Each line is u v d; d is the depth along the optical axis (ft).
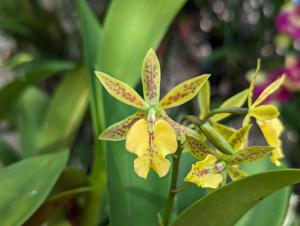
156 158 0.80
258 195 0.79
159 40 1.17
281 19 2.19
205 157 0.83
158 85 0.83
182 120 0.85
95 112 1.07
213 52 2.50
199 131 0.86
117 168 1.01
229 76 2.59
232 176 0.84
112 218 0.96
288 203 1.05
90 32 1.28
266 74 2.34
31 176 1.04
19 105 1.70
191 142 0.83
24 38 2.20
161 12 1.17
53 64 1.52
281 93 2.10
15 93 1.46
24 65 1.64
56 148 1.46
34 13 2.22
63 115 1.47
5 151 1.55
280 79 0.84
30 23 2.15
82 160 2.09
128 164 1.03
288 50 2.40
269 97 2.09
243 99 0.97
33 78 1.45
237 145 0.83
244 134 0.82
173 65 2.75
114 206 0.98
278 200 1.06
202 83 0.82
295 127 2.18
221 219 0.83
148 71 0.83
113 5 1.15
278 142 0.87
